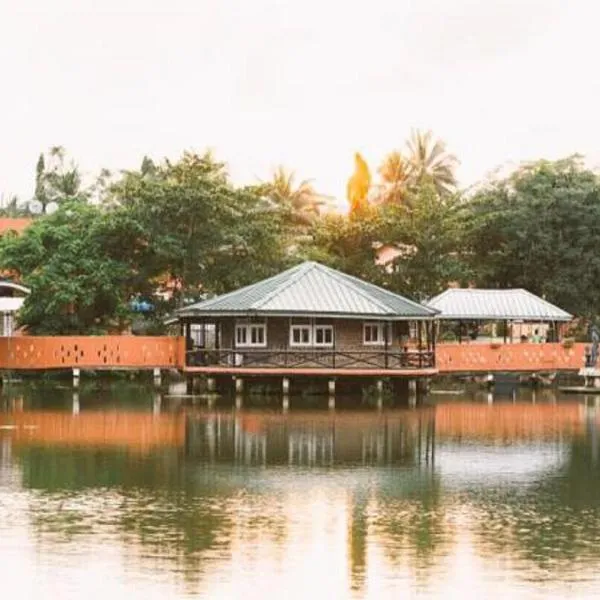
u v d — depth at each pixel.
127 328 76.00
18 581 24.48
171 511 31.03
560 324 79.00
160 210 73.00
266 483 35.44
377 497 33.34
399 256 83.81
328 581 24.77
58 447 42.50
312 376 63.03
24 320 73.31
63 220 76.75
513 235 84.44
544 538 28.30
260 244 76.06
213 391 64.69
